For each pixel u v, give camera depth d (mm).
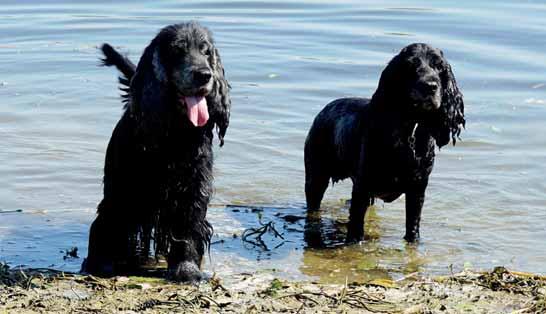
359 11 22797
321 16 22438
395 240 12031
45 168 14070
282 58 19250
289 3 23844
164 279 10297
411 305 9156
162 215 10398
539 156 14852
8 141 15102
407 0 23859
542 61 18781
